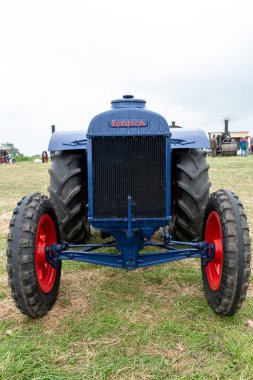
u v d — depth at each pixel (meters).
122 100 3.01
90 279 3.55
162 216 2.81
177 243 3.13
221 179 11.52
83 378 2.12
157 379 2.11
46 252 2.88
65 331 2.61
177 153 3.80
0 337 2.54
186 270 3.72
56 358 2.30
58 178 3.68
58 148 3.66
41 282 2.79
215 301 2.72
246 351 2.32
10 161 30.92
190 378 2.11
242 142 26.61
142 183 2.77
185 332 2.56
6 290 3.31
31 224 2.63
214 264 2.93
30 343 2.45
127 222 2.84
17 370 2.19
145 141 2.73
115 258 2.96
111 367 2.21
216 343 2.43
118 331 2.60
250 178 11.75
